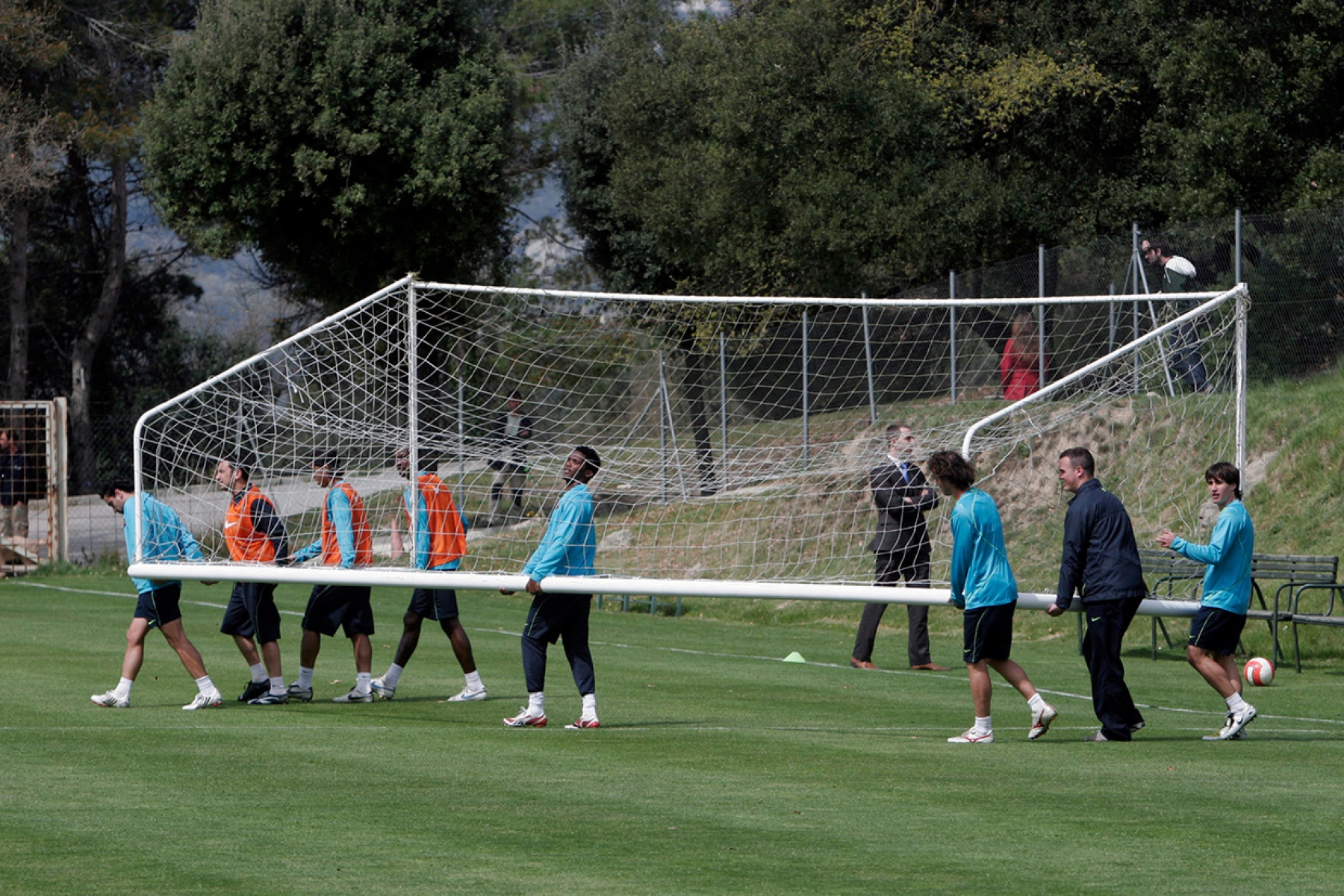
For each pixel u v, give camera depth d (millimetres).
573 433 59750
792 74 63250
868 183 62219
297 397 38656
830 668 35281
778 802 17953
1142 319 48531
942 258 61719
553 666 35031
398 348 38000
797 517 39562
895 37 65625
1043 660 37781
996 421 44188
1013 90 61312
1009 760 21422
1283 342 49281
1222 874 14266
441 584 25531
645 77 72312
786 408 55250
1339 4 59219
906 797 18281
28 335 111875
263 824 16500
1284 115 59281
